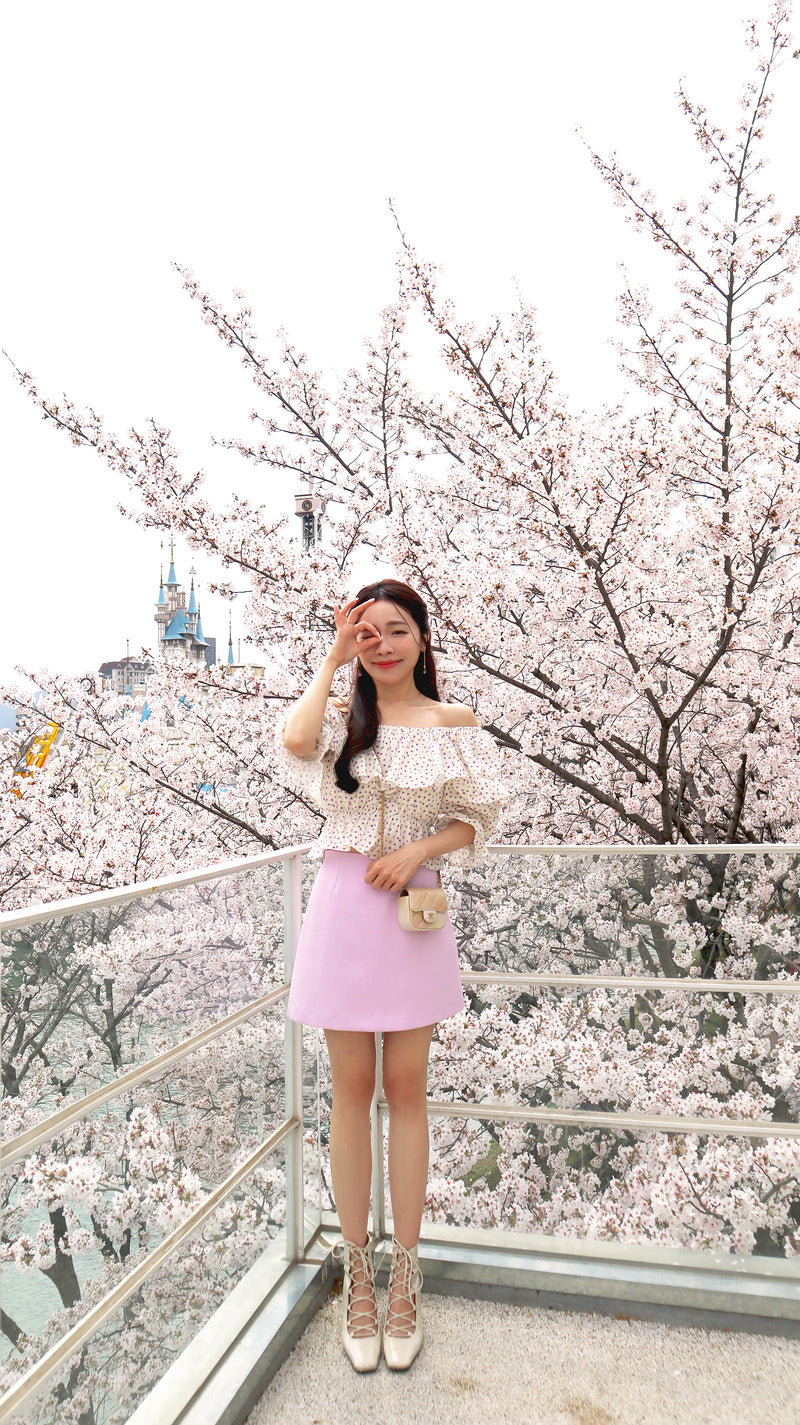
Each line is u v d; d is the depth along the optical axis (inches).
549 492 183.3
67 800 239.9
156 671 232.4
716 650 188.2
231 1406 62.0
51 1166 49.2
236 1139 71.3
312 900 74.5
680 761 213.5
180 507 212.5
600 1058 84.1
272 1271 76.2
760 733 200.7
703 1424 62.7
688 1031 82.6
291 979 84.0
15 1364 45.4
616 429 228.5
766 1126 79.7
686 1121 81.4
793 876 81.5
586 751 222.4
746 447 203.3
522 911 87.3
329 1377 68.6
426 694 81.5
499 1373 68.7
